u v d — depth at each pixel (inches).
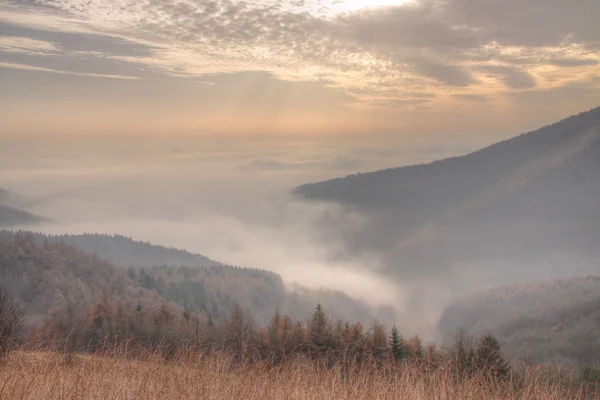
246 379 236.5
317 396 227.5
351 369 260.4
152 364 249.9
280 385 238.5
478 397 237.5
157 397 213.3
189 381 226.8
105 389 217.2
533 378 254.2
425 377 254.7
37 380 224.7
